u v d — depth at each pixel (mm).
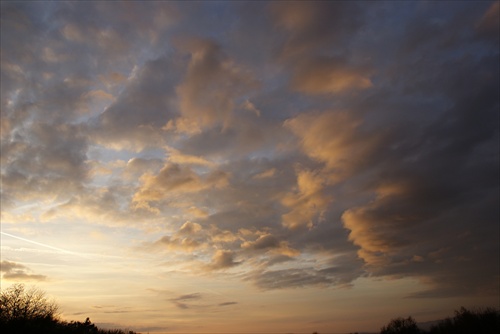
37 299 33688
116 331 49062
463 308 39562
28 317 31766
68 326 37469
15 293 32094
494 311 37156
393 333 47000
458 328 38719
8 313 30828
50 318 34219
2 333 29438
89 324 42250
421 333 45344
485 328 35906
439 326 41844
